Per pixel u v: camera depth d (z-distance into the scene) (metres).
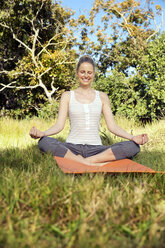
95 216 1.30
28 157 2.79
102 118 8.09
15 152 3.10
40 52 14.07
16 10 13.66
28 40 14.29
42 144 2.75
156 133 4.93
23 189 1.60
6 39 14.86
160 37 9.74
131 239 1.18
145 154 3.38
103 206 1.41
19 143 4.08
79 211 1.40
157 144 4.17
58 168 2.17
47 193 1.52
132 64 12.64
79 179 1.98
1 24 13.55
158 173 2.04
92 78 3.00
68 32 14.18
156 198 1.60
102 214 1.37
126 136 2.83
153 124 6.48
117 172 2.05
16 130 5.34
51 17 14.32
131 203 1.46
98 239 1.08
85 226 1.17
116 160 2.69
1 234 1.09
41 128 6.20
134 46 12.52
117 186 1.80
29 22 14.38
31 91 15.07
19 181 1.76
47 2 13.55
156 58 9.23
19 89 14.86
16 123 6.09
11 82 15.35
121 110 9.46
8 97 16.12
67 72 14.93
